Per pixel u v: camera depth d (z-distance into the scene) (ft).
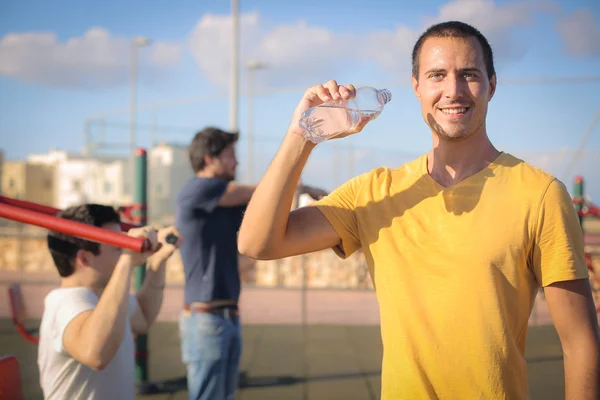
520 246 4.79
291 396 14.64
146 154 14.98
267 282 32.78
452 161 5.26
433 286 4.90
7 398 6.61
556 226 4.76
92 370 6.74
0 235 23.91
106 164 117.29
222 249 10.64
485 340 4.70
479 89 5.08
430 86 5.18
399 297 5.01
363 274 32.58
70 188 116.06
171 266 34.47
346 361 18.10
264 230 5.24
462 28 5.19
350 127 5.21
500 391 4.68
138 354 14.85
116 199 115.75
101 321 6.43
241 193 10.69
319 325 23.52
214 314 10.41
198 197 10.48
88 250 7.09
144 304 8.39
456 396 4.78
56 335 6.70
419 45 5.37
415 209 5.22
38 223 6.28
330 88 5.08
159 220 57.31
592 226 50.80
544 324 23.11
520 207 4.84
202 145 11.04
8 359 6.75
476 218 4.93
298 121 5.16
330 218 5.56
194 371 10.39
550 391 14.93
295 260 32.71
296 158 5.21
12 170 118.21
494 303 4.72
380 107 5.21
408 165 5.65
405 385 4.90
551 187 4.87
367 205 5.46
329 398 14.47
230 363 10.68
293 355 18.83
